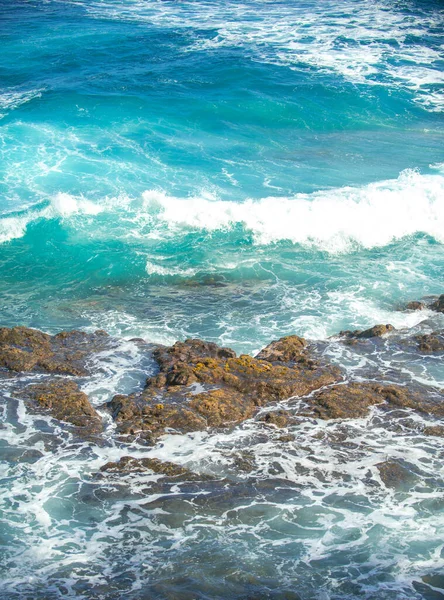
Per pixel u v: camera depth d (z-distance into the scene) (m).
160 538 9.40
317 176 23.28
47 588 8.55
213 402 12.06
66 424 11.74
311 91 29.88
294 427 11.73
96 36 36.66
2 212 20.73
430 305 16.31
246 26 38.69
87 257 18.94
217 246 19.50
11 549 9.19
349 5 43.62
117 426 11.66
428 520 9.67
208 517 9.77
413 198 20.94
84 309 16.53
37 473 10.61
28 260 18.91
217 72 31.69
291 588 8.54
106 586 8.59
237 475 10.59
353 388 12.72
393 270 18.28
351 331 15.05
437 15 41.41
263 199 20.91
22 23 39.06
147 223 20.50
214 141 26.03
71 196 21.42
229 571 8.81
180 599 8.36
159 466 10.76
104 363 13.67
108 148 25.16
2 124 26.73
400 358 13.91
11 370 13.30
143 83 30.50
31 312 16.39
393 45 35.75
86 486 10.36
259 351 14.47
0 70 32.09
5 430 11.53
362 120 27.80
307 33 37.47
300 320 15.87
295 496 10.16
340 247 19.55
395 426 11.79
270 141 26.16
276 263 18.72
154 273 18.25
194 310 16.44
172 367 13.19
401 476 10.58
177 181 22.88
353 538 9.35
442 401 12.41
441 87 30.59
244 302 16.80
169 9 42.50
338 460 10.93
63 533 9.48
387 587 8.53
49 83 30.58
